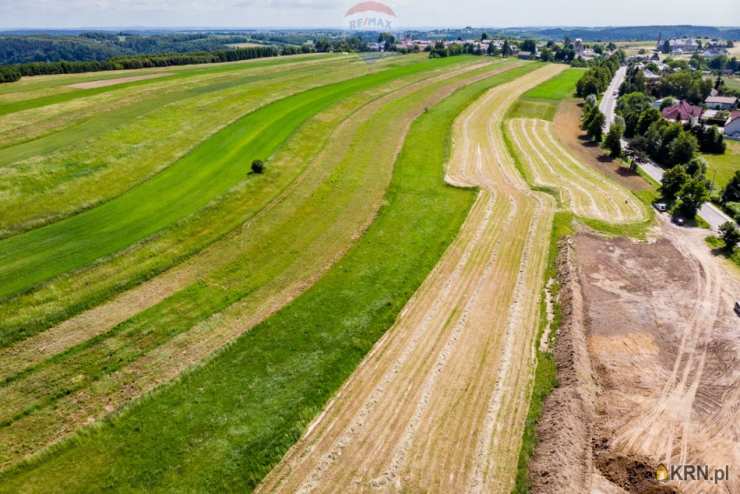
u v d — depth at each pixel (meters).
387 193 38.66
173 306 24.92
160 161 41.06
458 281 28.20
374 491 16.59
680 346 23.81
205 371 21.14
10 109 52.72
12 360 20.94
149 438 18.05
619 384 21.45
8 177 34.41
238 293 26.28
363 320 24.58
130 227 31.14
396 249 31.08
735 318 25.95
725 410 20.12
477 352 22.88
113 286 25.72
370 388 20.75
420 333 24.03
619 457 18.03
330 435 18.56
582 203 40.22
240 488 16.48
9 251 27.89
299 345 22.84
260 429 18.53
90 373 20.61
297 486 16.69
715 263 31.70
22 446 17.53
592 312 26.12
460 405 20.00
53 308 23.81
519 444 18.38
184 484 16.48
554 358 22.56
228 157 43.03
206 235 31.19
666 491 16.91
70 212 32.38
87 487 16.31
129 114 52.28
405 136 52.59
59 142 42.78
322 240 31.73
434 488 16.72
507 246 32.16
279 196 36.88
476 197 39.31
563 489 16.44
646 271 30.38
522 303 26.50
